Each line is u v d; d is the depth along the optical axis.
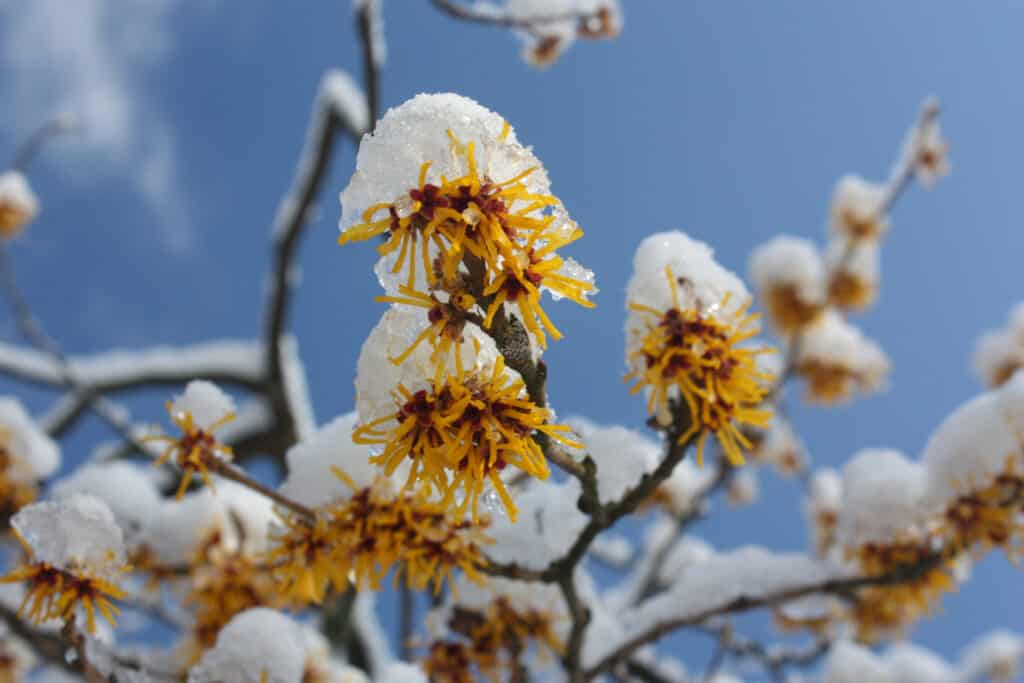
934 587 0.57
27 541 0.47
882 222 1.12
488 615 0.55
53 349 1.07
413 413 0.41
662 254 0.47
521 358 0.41
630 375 0.47
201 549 0.58
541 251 0.40
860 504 0.58
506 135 0.41
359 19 0.75
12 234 1.17
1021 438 0.54
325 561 0.48
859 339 1.11
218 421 0.49
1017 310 1.17
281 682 0.50
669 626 0.59
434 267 0.41
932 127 1.12
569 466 0.47
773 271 1.08
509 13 0.96
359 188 0.41
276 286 1.23
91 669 0.48
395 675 0.57
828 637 0.91
